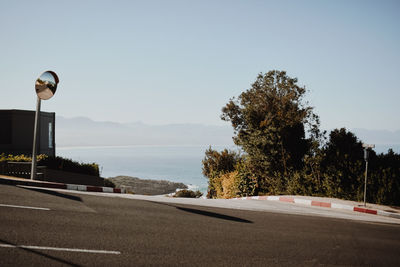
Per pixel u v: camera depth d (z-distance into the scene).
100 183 21.66
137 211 8.77
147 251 5.69
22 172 14.32
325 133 20.78
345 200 14.37
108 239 6.09
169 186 75.31
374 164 14.83
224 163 29.69
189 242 6.45
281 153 19.03
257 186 20.03
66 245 5.54
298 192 16.92
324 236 8.09
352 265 6.13
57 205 8.27
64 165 18.27
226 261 5.62
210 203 12.52
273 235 7.72
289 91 29.16
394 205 13.36
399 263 6.47
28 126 28.23
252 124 21.41
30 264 4.68
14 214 6.96
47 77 12.28
